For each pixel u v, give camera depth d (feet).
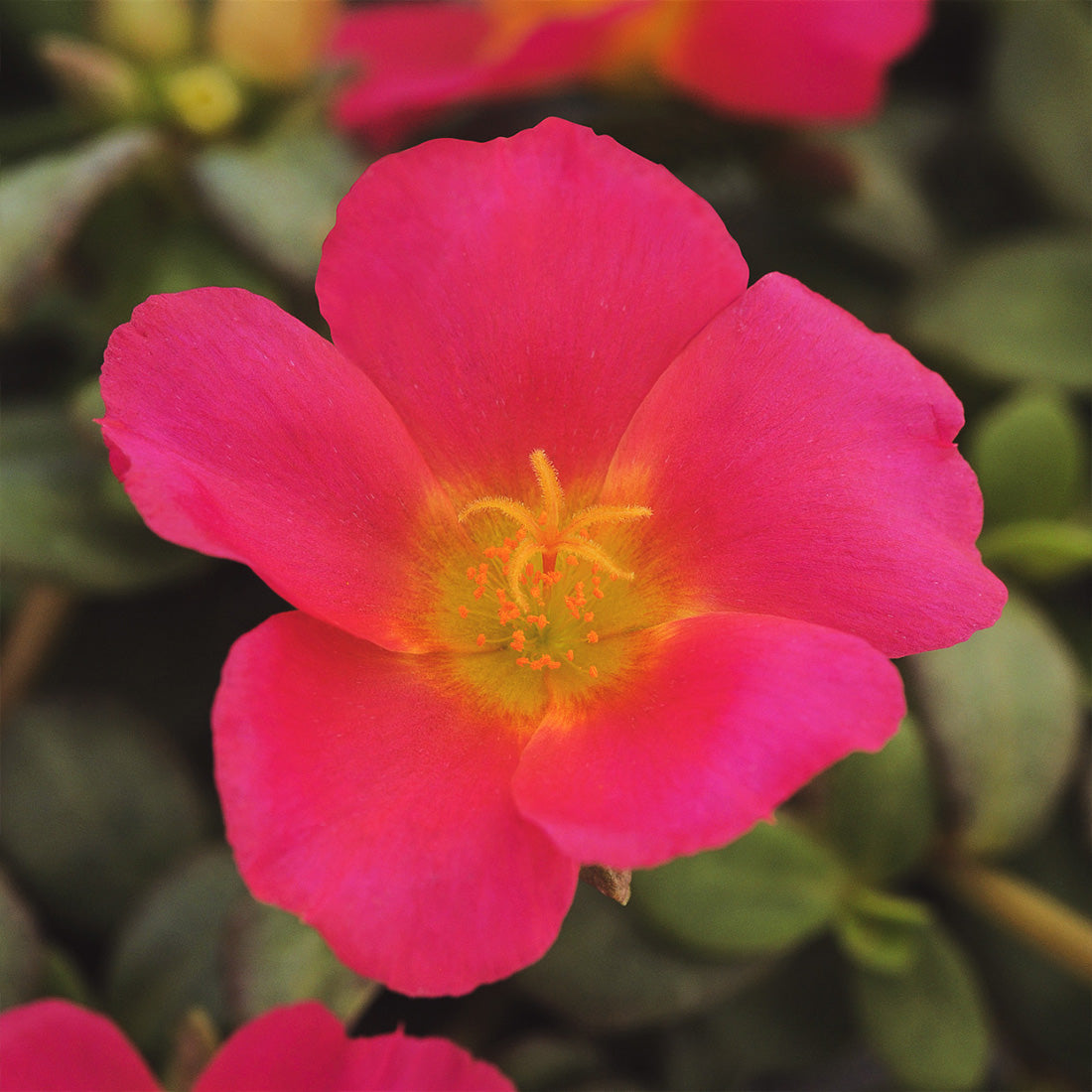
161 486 0.55
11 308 0.64
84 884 0.64
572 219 0.58
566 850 0.54
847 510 0.57
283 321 0.57
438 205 0.57
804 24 0.65
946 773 0.63
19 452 0.65
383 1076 0.57
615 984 0.63
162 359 0.56
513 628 0.59
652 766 0.56
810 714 0.55
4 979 0.61
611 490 0.59
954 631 0.57
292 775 0.55
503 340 0.58
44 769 0.64
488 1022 0.65
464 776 0.57
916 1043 0.63
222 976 0.61
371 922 0.55
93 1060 0.58
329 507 0.58
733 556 0.58
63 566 0.64
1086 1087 0.65
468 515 0.58
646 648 0.58
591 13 0.64
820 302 0.58
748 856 0.63
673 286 0.58
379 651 0.58
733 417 0.58
